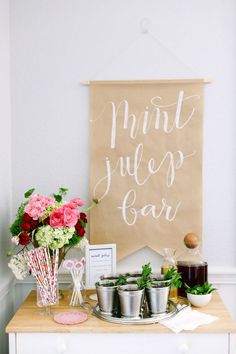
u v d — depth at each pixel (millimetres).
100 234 2051
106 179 2047
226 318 1606
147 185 2041
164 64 2045
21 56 2068
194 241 1843
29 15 2059
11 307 2053
